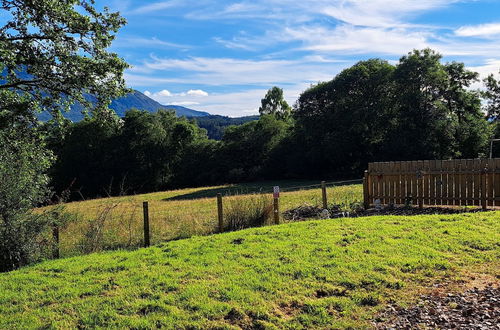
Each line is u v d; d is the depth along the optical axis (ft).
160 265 24.14
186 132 225.56
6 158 30.86
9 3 45.42
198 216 48.70
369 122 158.30
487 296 18.28
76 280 22.30
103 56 50.34
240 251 26.12
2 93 48.70
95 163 199.21
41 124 49.85
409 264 22.22
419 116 144.97
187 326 16.06
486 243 25.71
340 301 18.01
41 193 31.83
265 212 39.88
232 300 18.17
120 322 16.38
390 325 16.06
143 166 206.18
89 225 42.55
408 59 148.46
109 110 52.24
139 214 58.23
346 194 61.11
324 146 175.01
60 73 48.26
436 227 30.50
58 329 16.14
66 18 47.06
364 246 25.81
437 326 15.88
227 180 212.43
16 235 28.07
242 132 223.30
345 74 171.42
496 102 159.02
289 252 25.18
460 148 143.13
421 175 42.86
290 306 17.84
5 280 23.02
